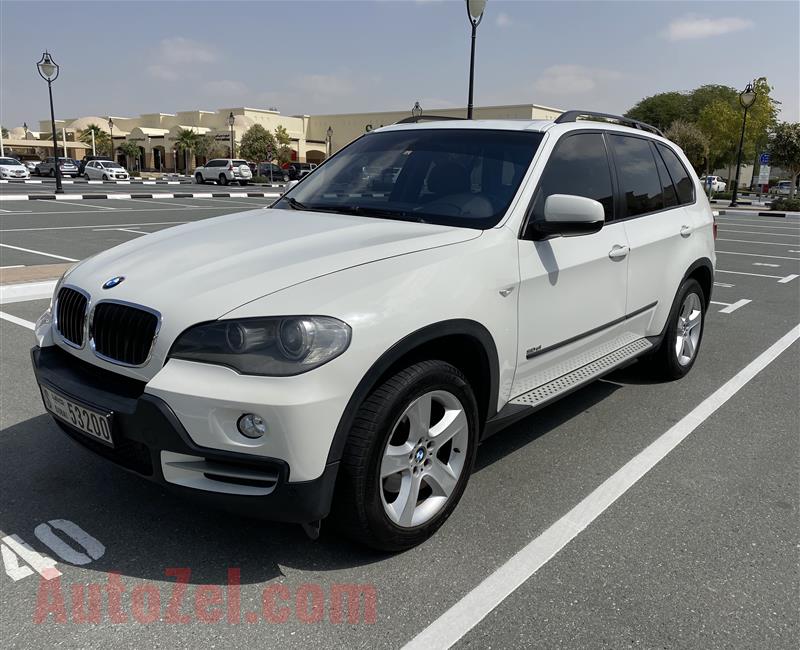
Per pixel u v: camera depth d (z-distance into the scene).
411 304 2.59
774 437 4.16
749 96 32.94
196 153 70.56
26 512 3.06
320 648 2.27
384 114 74.50
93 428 2.59
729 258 12.94
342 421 2.39
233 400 2.28
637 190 4.32
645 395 4.87
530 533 3.00
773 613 2.50
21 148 93.25
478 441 3.06
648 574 2.71
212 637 2.31
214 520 3.03
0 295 7.23
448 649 2.28
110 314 2.64
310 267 2.58
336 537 2.92
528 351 3.28
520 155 3.51
